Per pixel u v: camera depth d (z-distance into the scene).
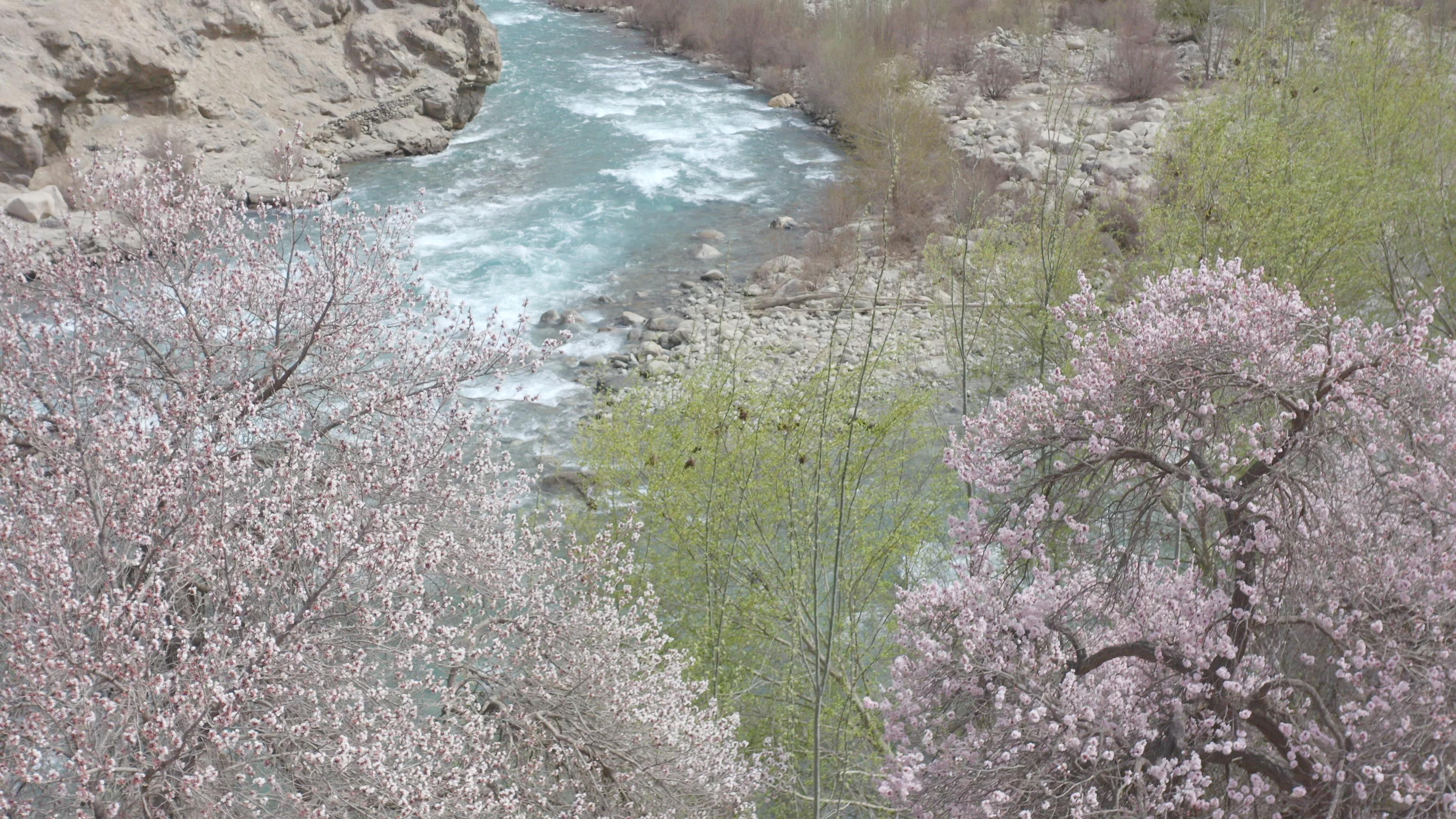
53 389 6.18
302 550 5.27
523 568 7.22
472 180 25.89
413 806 5.28
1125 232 15.23
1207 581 6.46
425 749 5.70
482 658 7.13
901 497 10.05
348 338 7.43
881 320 18.06
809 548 8.34
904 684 6.27
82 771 4.21
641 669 7.51
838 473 9.10
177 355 7.46
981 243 13.63
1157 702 6.08
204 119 24.12
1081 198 18.55
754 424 9.78
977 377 13.95
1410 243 12.40
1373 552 5.57
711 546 8.98
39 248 7.14
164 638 4.99
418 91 27.89
